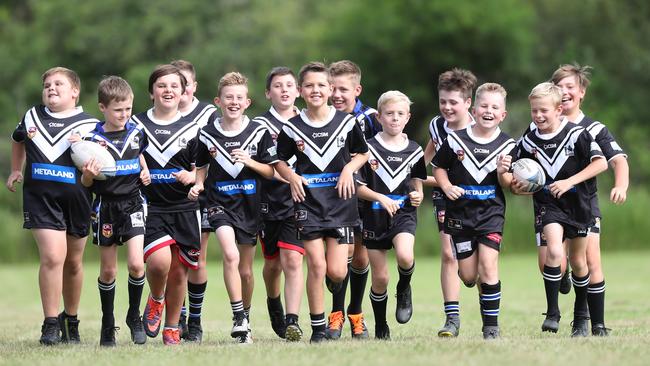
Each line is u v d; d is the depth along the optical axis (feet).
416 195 102.89
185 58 464.24
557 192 99.19
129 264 99.45
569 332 108.47
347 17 491.31
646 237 342.44
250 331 109.29
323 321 97.91
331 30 493.77
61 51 483.10
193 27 476.13
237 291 101.24
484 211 98.73
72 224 101.45
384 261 103.09
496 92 99.19
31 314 156.56
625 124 493.77
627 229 343.26
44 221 99.71
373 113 114.21
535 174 98.27
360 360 78.79
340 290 105.40
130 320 102.73
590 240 104.78
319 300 97.66
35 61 477.36
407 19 479.41
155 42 468.34
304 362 78.43
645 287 187.11
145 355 86.48
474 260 99.55
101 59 469.98
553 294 103.09
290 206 107.86
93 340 108.78
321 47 490.90
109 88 98.99
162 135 104.63
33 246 345.10
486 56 490.49
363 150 98.89
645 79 505.25
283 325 110.73
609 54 513.04
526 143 103.91
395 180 103.09
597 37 516.73
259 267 264.52
